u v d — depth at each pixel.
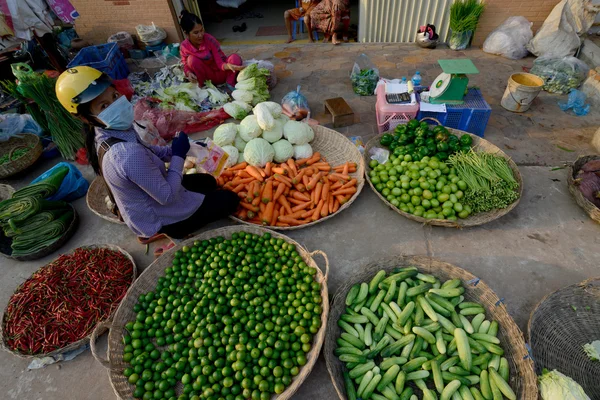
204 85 5.26
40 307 2.64
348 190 3.40
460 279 2.53
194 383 2.14
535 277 2.77
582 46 5.37
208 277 2.69
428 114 4.06
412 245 3.09
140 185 2.29
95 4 6.52
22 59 6.14
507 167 3.31
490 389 2.02
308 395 2.25
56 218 3.37
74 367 2.49
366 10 6.37
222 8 8.46
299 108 4.50
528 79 4.50
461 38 6.04
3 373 2.48
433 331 2.28
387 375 2.09
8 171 3.94
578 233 3.05
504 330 2.25
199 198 2.92
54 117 4.06
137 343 2.35
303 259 2.76
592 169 3.22
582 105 4.42
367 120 4.70
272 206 3.28
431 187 3.22
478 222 3.00
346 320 2.41
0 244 3.30
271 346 2.23
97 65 5.44
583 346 2.28
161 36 6.77
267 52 6.72
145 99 4.80
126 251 3.05
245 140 3.91
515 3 5.70
